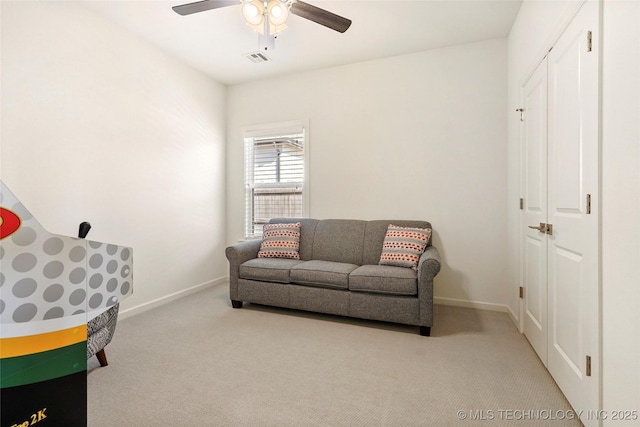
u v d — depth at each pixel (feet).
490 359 6.91
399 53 11.05
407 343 7.74
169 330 8.52
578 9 5.03
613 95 4.07
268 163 13.41
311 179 12.52
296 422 4.91
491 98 10.18
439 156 10.80
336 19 7.09
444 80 10.69
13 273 1.92
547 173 6.47
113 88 9.11
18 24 6.99
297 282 9.62
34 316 2.03
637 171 3.57
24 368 1.99
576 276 5.10
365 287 8.70
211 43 10.32
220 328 8.68
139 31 9.59
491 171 10.21
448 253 10.73
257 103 13.38
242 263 10.53
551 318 6.22
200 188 12.49
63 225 7.89
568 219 5.42
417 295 8.34
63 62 7.86
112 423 4.84
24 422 1.98
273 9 6.90
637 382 3.53
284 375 6.26
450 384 5.95
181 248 11.60
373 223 11.05
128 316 9.53
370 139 11.66
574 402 5.12
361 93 11.75
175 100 11.30
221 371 6.41
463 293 10.58
